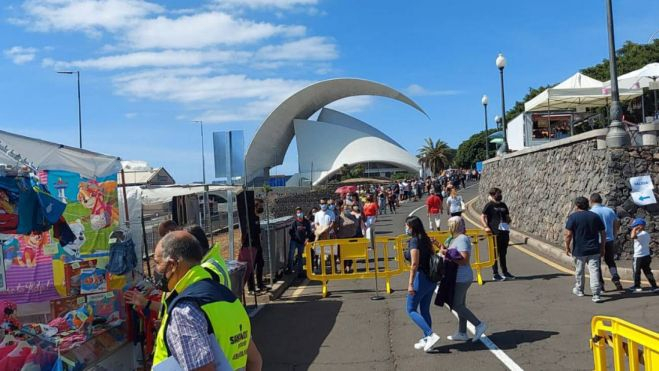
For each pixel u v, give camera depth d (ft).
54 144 19.42
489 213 36.24
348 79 249.14
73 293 21.71
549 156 54.03
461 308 22.84
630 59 130.31
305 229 44.45
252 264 32.65
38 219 17.43
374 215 62.23
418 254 22.11
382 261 48.47
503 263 36.40
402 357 21.52
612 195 38.93
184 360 8.23
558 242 48.88
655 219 38.29
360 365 20.88
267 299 34.04
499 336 23.47
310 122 262.06
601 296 29.63
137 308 17.94
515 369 19.33
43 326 16.24
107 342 16.88
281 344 24.25
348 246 36.35
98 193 22.74
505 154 77.15
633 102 85.97
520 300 29.96
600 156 40.73
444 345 22.76
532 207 59.26
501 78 76.02
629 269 33.83
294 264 46.37
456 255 22.48
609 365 19.10
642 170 39.04
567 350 20.99
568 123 80.69
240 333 9.10
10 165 16.93
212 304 8.67
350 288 37.29
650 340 10.94
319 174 259.80
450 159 413.80
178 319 8.45
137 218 31.35
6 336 13.55
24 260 21.59
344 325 27.04
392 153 267.18
